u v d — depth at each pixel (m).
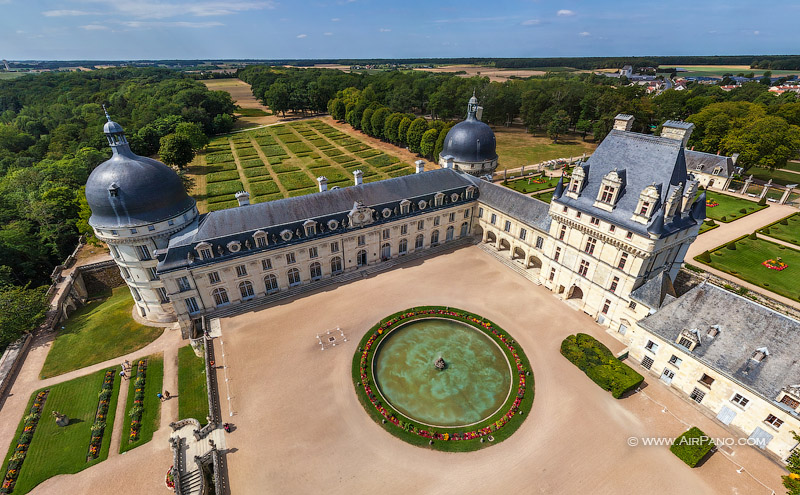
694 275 72.94
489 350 62.88
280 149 177.75
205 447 47.41
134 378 59.28
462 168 104.06
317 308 71.50
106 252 90.50
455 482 43.53
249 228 68.88
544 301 74.06
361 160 162.12
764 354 45.84
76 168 114.25
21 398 56.03
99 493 43.78
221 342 63.31
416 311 70.12
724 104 146.62
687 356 51.62
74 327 70.50
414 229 87.06
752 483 42.97
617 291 63.47
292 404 52.72
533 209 80.56
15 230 85.38
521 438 48.25
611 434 48.59
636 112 175.75
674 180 56.62
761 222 102.62
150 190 62.25
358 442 47.91
